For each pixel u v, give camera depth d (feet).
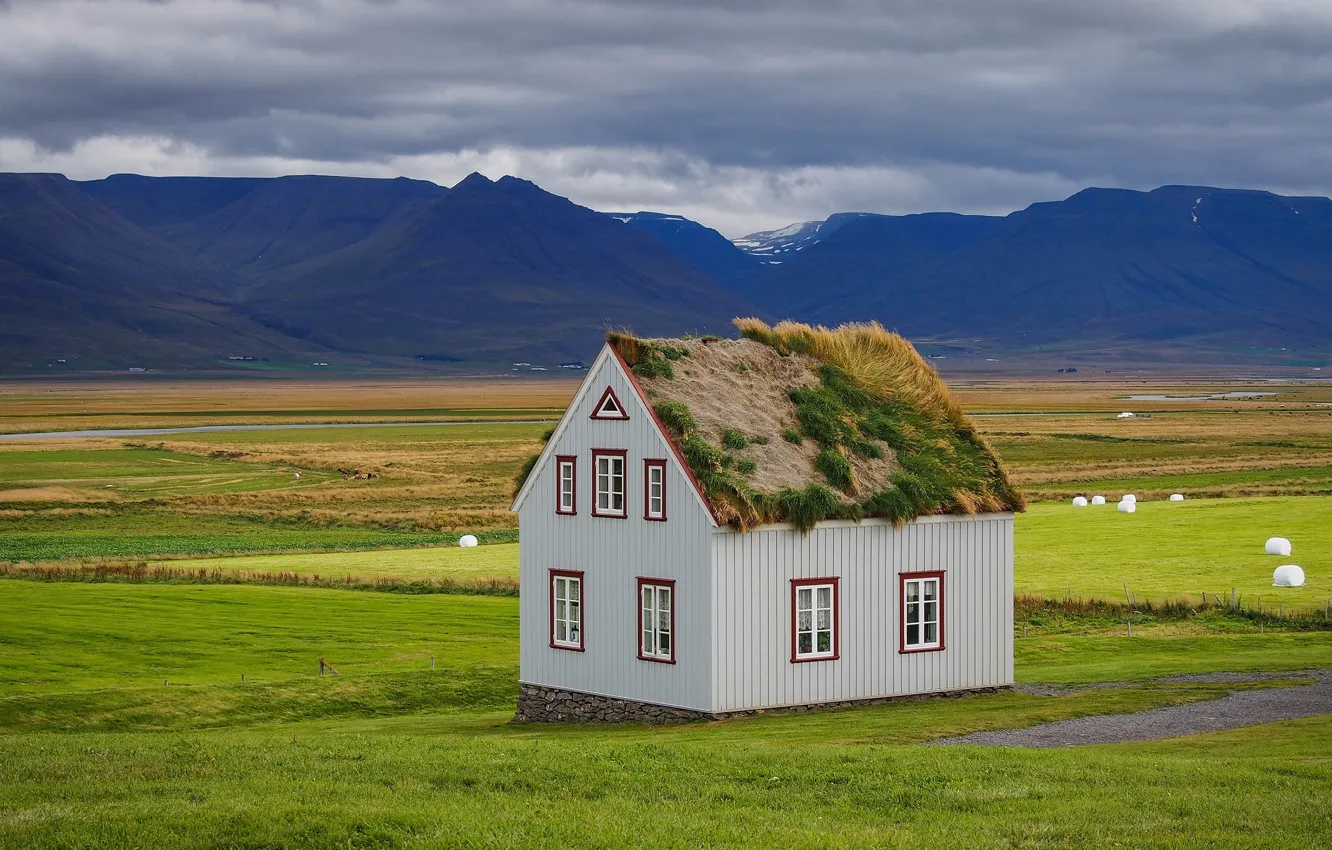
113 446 625.00
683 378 146.41
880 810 78.13
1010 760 90.38
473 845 69.10
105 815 74.18
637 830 72.13
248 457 574.15
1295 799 77.82
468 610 222.28
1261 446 590.14
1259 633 191.11
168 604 223.51
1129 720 115.65
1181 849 68.54
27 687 162.50
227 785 83.20
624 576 143.33
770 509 136.15
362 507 411.75
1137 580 232.73
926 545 146.61
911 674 144.97
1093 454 567.59
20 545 325.62
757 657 135.85
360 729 142.20
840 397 154.92
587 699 147.43
